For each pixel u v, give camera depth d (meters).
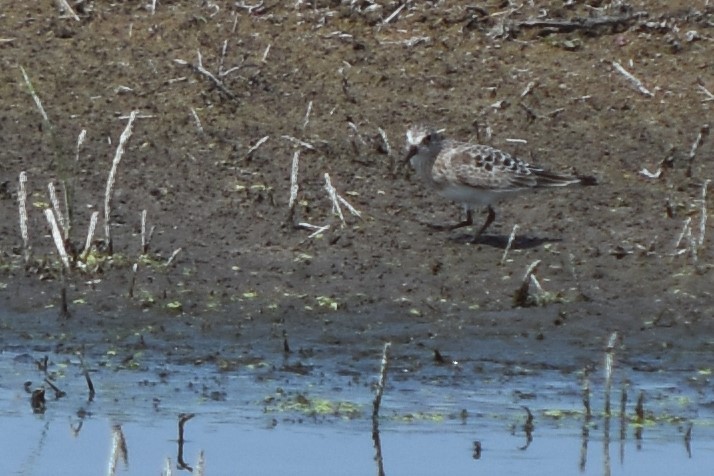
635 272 15.30
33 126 17.92
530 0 20.56
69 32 19.98
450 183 15.86
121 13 20.45
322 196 16.72
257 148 17.56
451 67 19.48
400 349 13.95
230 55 19.55
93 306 14.72
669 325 14.39
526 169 15.85
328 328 14.32
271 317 14.51
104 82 18.95
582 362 13.74
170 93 18.77
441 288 14.98
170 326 14.40
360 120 18.34
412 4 20.55
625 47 19.89
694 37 20.00
